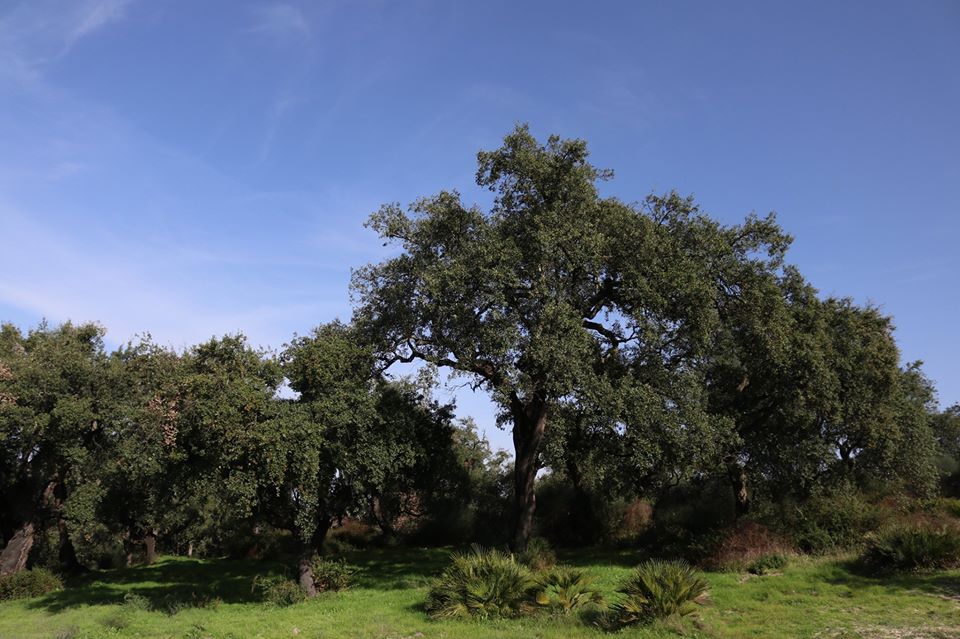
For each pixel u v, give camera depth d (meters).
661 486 26.70
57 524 29.30
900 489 24.70
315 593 18.41
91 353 26.94
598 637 11.29
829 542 17.86
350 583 19.73
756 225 22.03
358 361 19.75
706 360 22.62
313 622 14.41
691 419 18.80
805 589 14.41
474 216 20.00
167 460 17.52
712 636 10.99
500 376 19.72
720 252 20.94
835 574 15.41
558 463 22.80
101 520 27.48
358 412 18.41
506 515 34.88
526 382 18.72
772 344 20.42
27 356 23.88
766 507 21.25
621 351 22.23
